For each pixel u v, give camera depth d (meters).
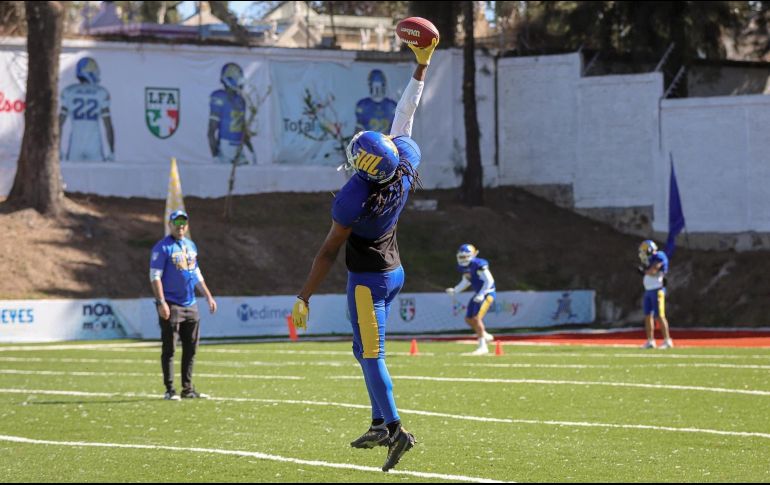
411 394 23.42
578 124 73.25
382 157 11.30
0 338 47.88
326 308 53.88
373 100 74.00
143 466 14.52
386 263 11.77
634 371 28.44
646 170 70.62
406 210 70.06
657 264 38.06
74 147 65.94
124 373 30.44
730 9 72.81
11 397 23.83
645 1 72.62
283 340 48.84
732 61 77.50
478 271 36.44
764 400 21.56
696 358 33.03
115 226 61.22
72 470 14.27
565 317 60.06
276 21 108.50
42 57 59.97
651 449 15.77
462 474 13.83
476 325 36.56
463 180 72.31
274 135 71.31
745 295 59.31
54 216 59.66
